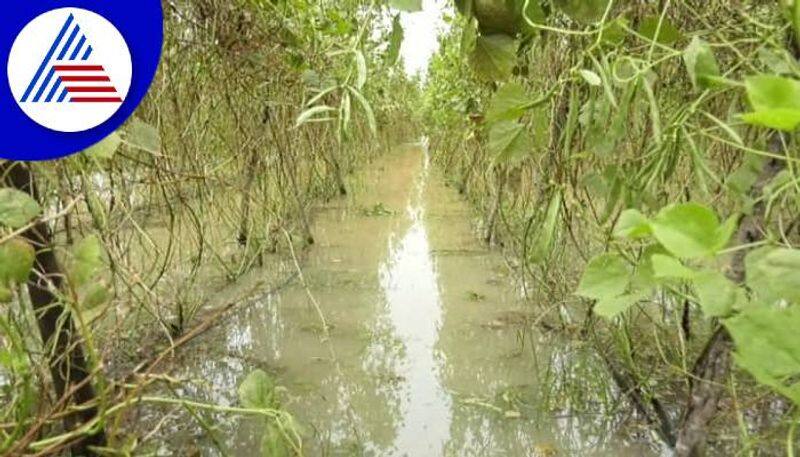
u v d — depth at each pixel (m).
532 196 3.01
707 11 1.40
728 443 1.48
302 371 2.05
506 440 1.66
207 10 2.10
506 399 1.85
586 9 0.89
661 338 2.01
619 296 0.63
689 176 1.62
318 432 1.70
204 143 2.79
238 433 1.61
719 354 0.88
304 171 4.62
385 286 3.03
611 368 1.91
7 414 1.03
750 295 0.68
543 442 1.64
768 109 0.37
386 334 2.39
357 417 1.78
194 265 2.46
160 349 2.06
